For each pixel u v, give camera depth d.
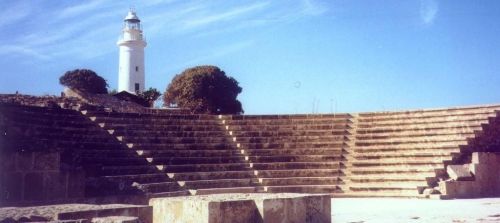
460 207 17.86
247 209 11.51
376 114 30.97
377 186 24.66
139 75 71.62
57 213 10.41
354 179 26.12
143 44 72.12
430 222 13.57
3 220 9.84
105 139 25.12
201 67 57.31
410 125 28.86
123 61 71.62
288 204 11.91
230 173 25.80
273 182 25.94
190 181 23.77
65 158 20.73
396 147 27.39
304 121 31.75
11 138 18.52
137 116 28.58
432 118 28.42
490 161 24.03
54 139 22.38
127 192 19.61
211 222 10.89
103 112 27.19
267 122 31.62
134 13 73.00
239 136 30.28
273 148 29.45
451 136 26.23
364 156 27.94
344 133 30.36
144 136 26.97
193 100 54.53
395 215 15.54
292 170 27.08
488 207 17.72
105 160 22.92
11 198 16.47
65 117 25.06
